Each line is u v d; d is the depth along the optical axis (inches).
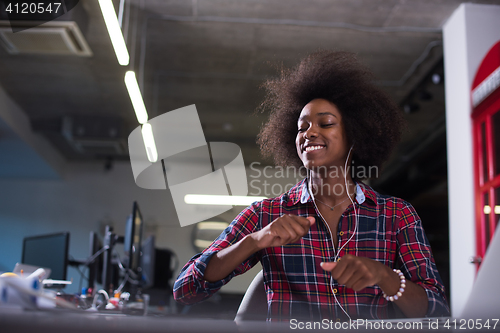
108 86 217.3
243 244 34.5
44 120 253.4
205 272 36.4
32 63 194.4
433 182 272.4
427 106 227.5
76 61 191.6
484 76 126.4
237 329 11.4
